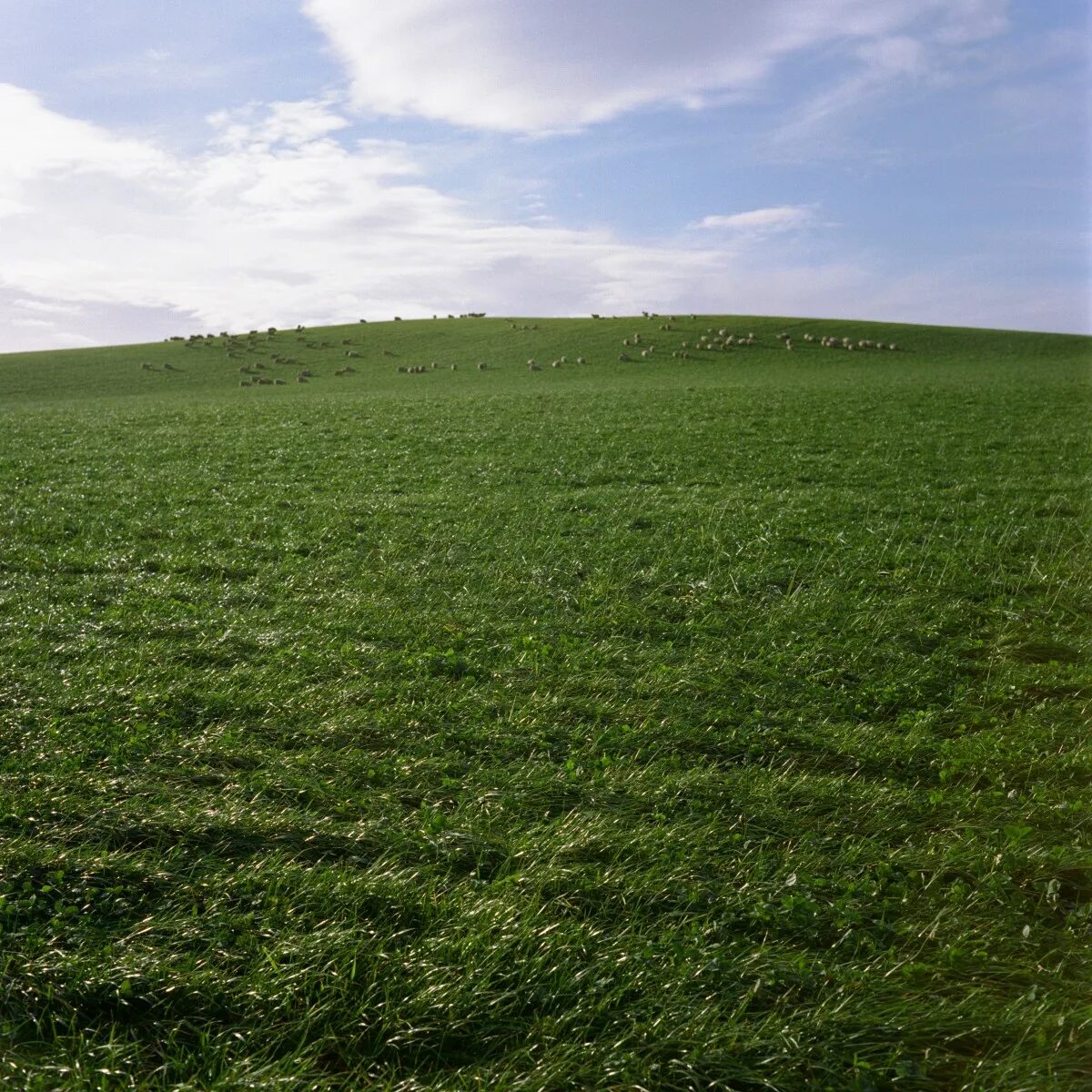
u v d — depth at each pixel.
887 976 5.08
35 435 33.06
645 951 5.16
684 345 89.69
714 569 13.77
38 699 8.38
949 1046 4.66
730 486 21.00
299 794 7.00
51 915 5.31
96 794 6.71
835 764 7.95
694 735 8.28
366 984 4.87
